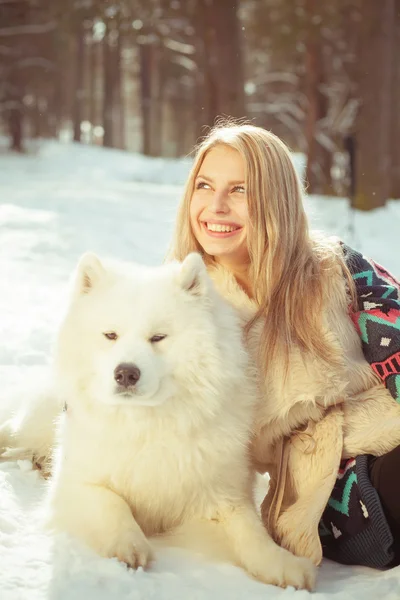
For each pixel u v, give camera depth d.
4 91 27.88
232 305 2.80
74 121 36.72
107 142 35.34
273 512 2.58
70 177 23.28
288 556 2.34
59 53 27.69
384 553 2.42
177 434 2.46
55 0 21.44
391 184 19.73
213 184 2.87
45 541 2.40
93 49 39.12
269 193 2.72
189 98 36.84
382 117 15.76
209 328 2.46
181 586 2.20
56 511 2.51
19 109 29.12
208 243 2.88
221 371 2.44
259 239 2.71
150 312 2.43
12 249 8.07
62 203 13.27
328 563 2.58
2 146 30.55
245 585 2.24
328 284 2.62
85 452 2.52
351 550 2.51
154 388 2.35
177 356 2.42
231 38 17.23
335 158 22.75
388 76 15.86
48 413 3.14
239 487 2.59
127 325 2.43
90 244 8.85
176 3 20.41
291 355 2.56
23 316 5.45
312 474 2.52
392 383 2.55
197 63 27.25
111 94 35.03
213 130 3.02
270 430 2.61
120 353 2.36
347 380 2.57
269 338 2.61
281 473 2.59
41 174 24.00
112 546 2.31
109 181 21.94
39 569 2.21
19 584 2.11
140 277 2.59
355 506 2.46
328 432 2.52
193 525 2.57
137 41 26.45
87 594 2.08
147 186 20.17
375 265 2.81
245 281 2.95
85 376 2.49
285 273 2.68
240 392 2.55
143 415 2.43
